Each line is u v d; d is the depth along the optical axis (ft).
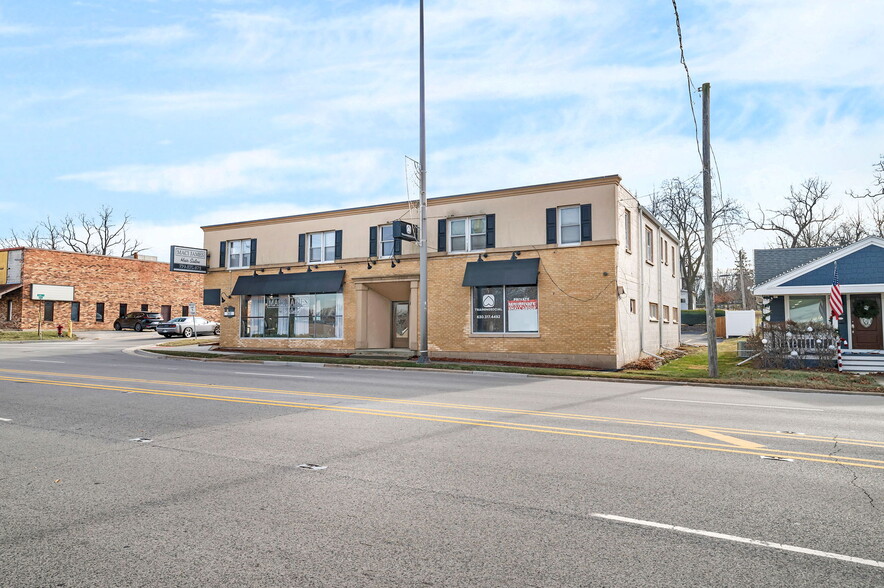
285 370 65.77
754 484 19.58
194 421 31.32
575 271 71.41
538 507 17.28
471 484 19.58
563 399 41.88
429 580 12.64
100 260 163.02
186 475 20.77
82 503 17.75
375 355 82.99
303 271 92.07
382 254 85.71
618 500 17.90
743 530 15.48
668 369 71.00
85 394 42.01
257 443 25.90
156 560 13.66
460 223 79.36
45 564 13.46
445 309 78.95
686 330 174.70
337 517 16.47
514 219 75.36
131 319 160.25
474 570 13.12
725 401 42.68
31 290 146.72
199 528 15.66
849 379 58.44
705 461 22.66
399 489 19.06
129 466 22.04
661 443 25.91
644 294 86.28
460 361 76.43
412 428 29.35
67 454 24.00
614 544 14.55
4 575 12.89
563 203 72.64
